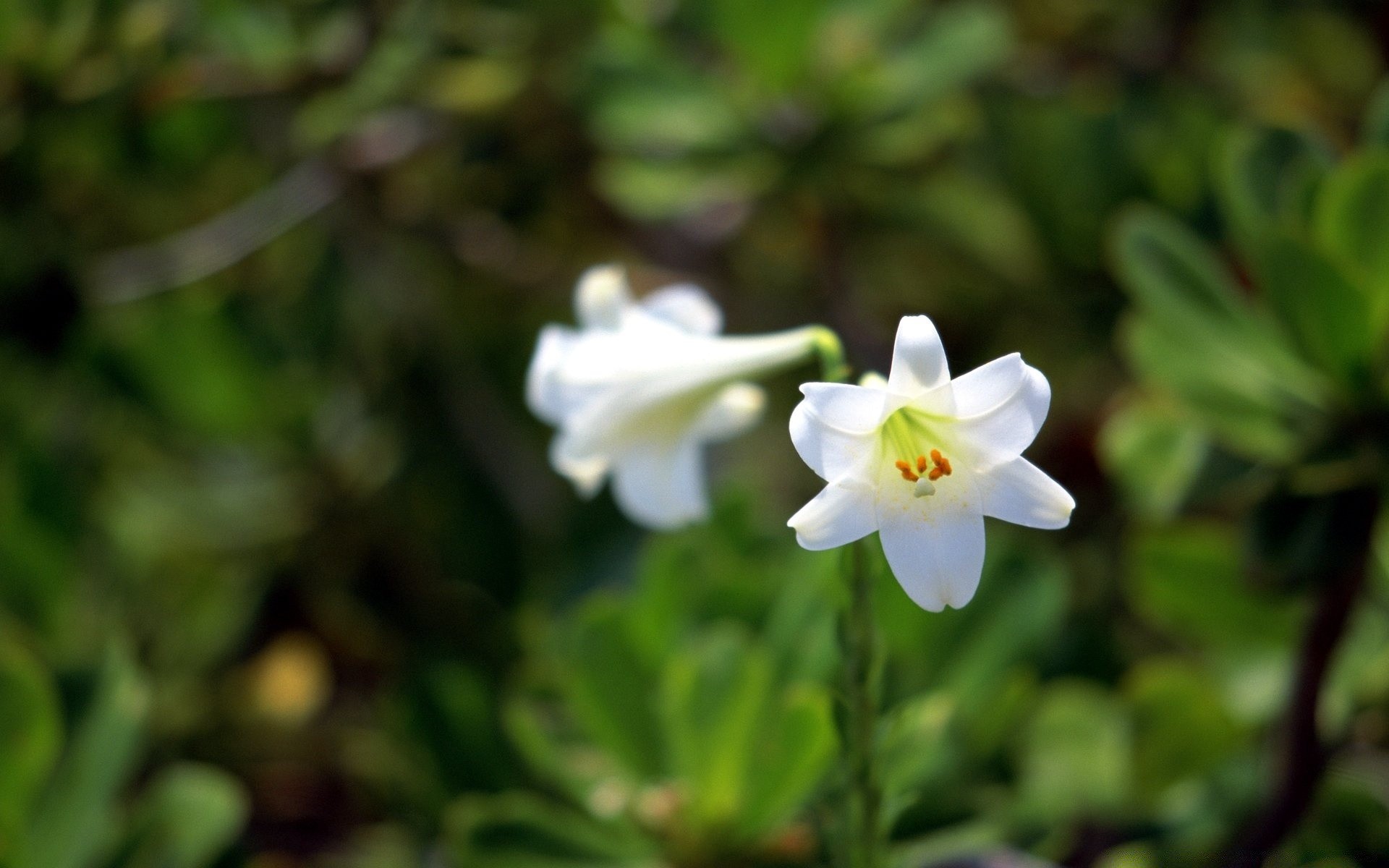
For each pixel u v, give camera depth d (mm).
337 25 1724
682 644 1411
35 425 1767
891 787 1309
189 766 1763
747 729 1346
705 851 1382
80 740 1428
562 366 1306
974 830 1381
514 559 1773
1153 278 1433
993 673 1420
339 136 1728
